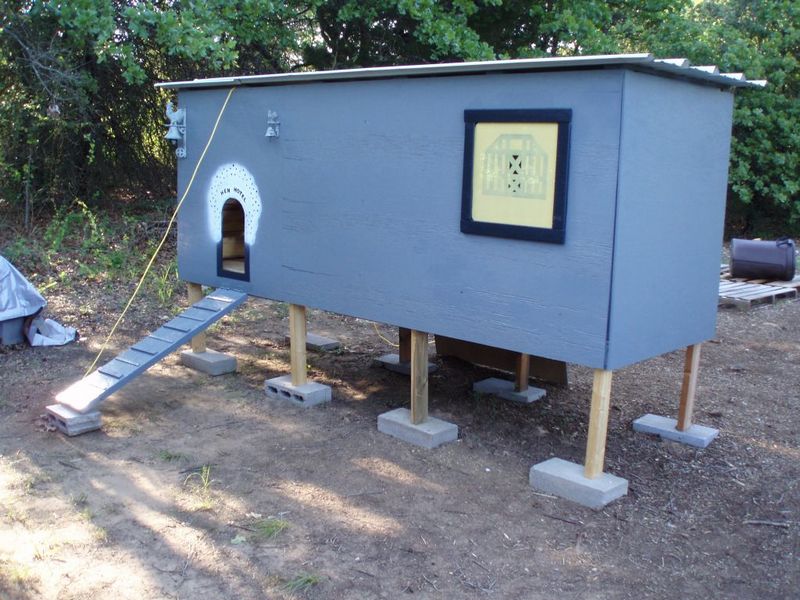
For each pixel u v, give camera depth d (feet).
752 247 36.40
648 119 13.42
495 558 12.41
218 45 30.04
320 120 17.69
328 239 17.95
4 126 36.24
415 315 16.42
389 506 14.05
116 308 28.02
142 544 12.55
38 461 15.64
